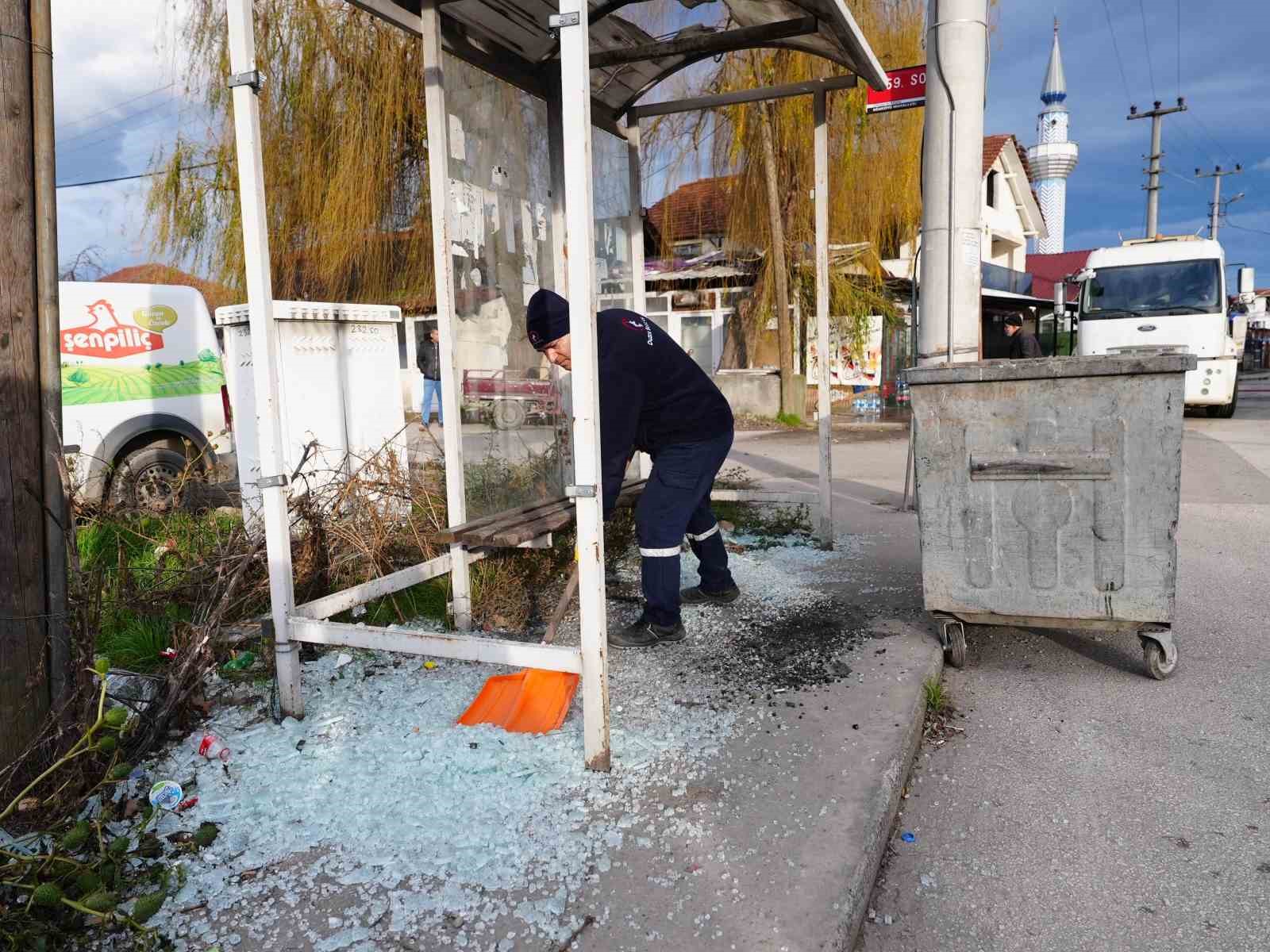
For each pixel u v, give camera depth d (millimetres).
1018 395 3365
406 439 6012
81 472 6195
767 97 5277
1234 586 4824
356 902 2088
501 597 4336
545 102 4766
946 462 3502
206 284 15781
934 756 3002
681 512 3645
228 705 3189
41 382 2469
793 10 4352
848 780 2588
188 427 6949
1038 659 3848
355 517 4555
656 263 18906
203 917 2047
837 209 15219
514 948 1914
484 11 4004
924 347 5812
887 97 6074
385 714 3082
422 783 2594
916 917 2180
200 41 13094
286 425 5156
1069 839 2488
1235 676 3580
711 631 3980
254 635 3508
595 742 2639
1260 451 10383
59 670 2514
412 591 4445
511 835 2324
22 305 2395
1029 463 3381
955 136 5516
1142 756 2945
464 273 4016
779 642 3811
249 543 3986
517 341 4496
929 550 3588
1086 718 3244
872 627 3998
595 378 2527
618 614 4219
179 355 7004
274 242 13727
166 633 3670
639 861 2213
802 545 5723
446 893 2090
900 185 15344
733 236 16469
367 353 5746
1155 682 3545
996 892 2268
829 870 2150
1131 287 13945
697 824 2365
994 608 3537
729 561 5262
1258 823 2529
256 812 2471
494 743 2838
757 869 2166
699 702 3178
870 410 19641
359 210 13195
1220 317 13492
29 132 2393
